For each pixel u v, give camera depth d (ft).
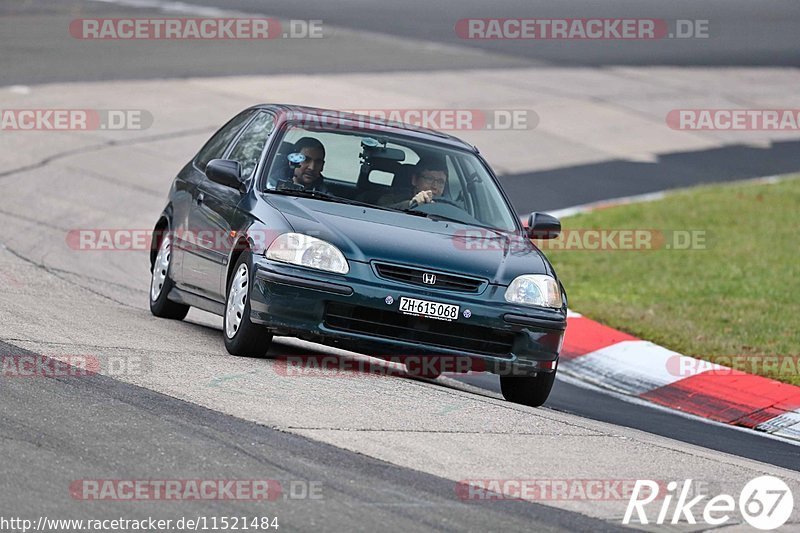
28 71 272.31
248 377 90.89
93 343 98.22
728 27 480.64
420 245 97.45
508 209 109.70
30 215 175.73
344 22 403.13
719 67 386.73
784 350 132.98
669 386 122.31
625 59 386.32
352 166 106.63
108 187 199.82
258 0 430.20
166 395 82.99
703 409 116.67
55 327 103.65
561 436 85.10
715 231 199.62
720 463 84.07
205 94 270.05
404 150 109.50
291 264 94.38
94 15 359.46
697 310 150.30
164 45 324.39
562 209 215.10
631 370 127.34
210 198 111.24
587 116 299.58
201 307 110.93
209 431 75.41
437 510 65.41
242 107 263.08
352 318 94.38
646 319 144.56
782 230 201.98
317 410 83.15
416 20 426.10
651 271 172.45
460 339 95.91
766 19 509.76
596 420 102.68
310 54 333.62
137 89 267.80
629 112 310.45
